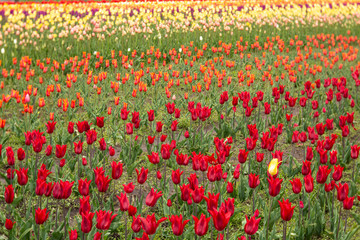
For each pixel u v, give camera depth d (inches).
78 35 583.8
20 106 380.8
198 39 622.5
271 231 178.1
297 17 824.9
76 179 222.7
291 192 228.5
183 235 172.1
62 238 169.9
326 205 208.5
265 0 974.4
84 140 300.4
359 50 692.1
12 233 166.9
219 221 122.0
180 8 794.2
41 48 538.3
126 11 721.6
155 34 628.1
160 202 208.7
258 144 299.9
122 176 252.1
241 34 673.0
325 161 184.2
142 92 401.1
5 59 473.1
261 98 309.3
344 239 173.5
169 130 328.2
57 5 800.3
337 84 336.5
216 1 917.2
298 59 467.8
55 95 379.9
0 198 204.7
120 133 304.5
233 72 499.8
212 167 163.2
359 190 226.4
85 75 423.8
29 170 226.7
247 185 215.5
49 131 220.8
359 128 335.6
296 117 332.2
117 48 545.3
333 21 829.8
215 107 350.0
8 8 767.7
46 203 190.9
